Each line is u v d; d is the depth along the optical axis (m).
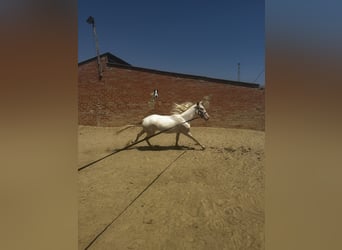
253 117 9.40
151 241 2.44
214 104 9.59
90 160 4.77
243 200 3.22
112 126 9.70
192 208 3.03
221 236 2.53
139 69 9.76
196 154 5.21
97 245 2.39
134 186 3.61
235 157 5.00
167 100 9.76
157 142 6.48
